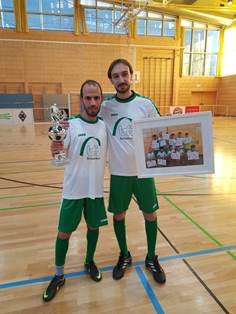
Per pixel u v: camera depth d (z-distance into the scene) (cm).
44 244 214
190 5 1115
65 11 1148
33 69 1176
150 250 179
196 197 315
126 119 158
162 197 315
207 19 1317
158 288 164
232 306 149
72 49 1194
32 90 1197
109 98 168
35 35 1143
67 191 154
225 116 1468
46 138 774
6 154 559
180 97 1438
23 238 223
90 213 161
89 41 1200
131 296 158
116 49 1241
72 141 150
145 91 1336
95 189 157
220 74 1477
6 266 187
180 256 197
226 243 214
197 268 183
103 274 178
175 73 1357
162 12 1248
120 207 169
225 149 598
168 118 149
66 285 168
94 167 154
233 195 321
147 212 170
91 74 1238
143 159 156
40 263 191
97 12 1176
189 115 146
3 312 147
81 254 201
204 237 224
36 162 489
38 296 159
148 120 151
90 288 165
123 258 183
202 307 149
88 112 149
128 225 246
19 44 1138
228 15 1280
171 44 1306
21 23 1115
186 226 243
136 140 154
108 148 165
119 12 1185
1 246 211
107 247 211
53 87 1215
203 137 146
